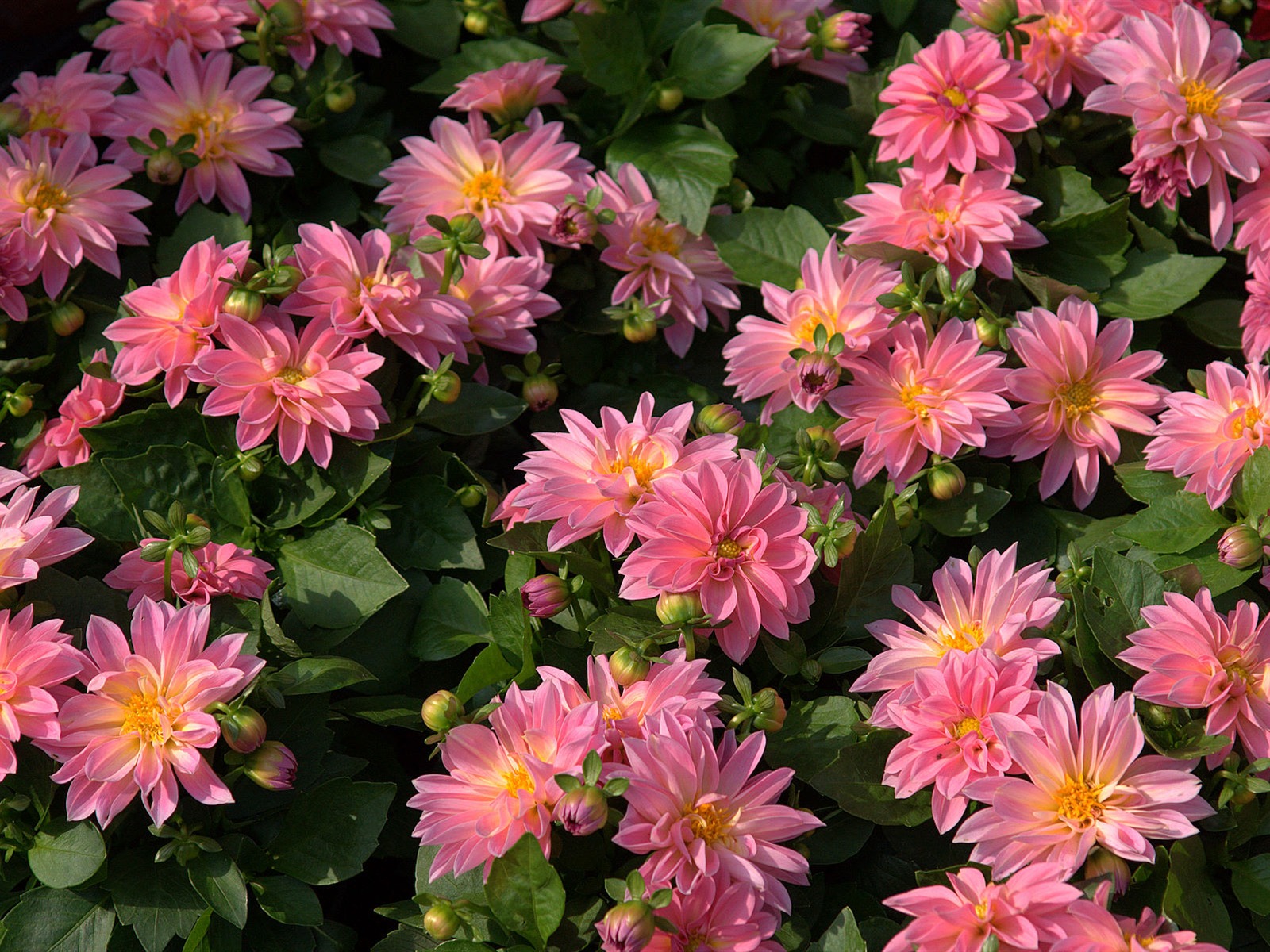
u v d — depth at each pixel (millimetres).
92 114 1602
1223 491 1484
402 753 1553
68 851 1423
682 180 1609
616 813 1410
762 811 1410
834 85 1688
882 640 1466
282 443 1493
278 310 1510
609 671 1443
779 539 1450
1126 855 1387
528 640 1465
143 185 1602
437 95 1711
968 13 1589
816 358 1498
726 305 1605
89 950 1430
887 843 1469
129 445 1514
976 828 1399
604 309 1580
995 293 1574
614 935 1374
